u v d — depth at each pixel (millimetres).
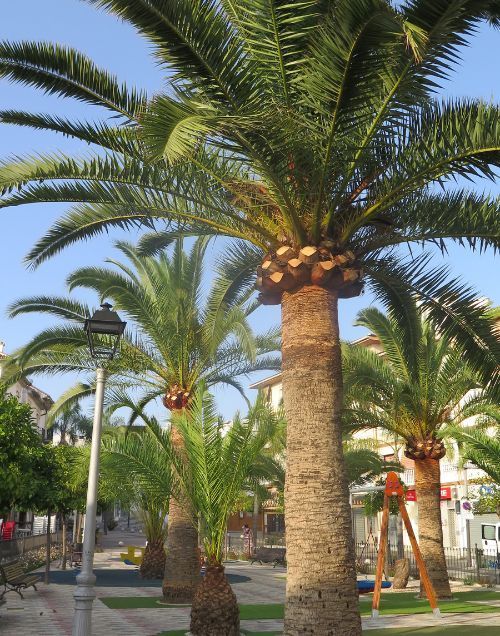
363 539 37250
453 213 9547
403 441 26438
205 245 18062
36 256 10680
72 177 9109
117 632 12180
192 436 12312
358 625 7793
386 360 19109
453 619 13531
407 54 7082
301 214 8766
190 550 16938
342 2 6586
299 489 8125
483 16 7574
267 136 7672
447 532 32938
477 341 11211
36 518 53344
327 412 8320
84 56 8805
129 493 22734
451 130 8086
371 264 11070
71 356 19250
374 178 9031
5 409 14898
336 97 7414
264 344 19141
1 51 8492
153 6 6801
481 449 15633
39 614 14609
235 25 7781
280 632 12250
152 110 6754
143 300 17422
